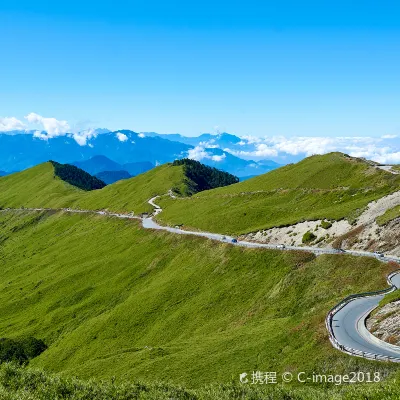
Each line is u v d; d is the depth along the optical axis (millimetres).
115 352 80438
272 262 97625
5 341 106688
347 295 70500
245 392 40156
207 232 139125
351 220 100875
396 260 77875
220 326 83812
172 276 114375
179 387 40000
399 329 48219
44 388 35906
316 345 50375
